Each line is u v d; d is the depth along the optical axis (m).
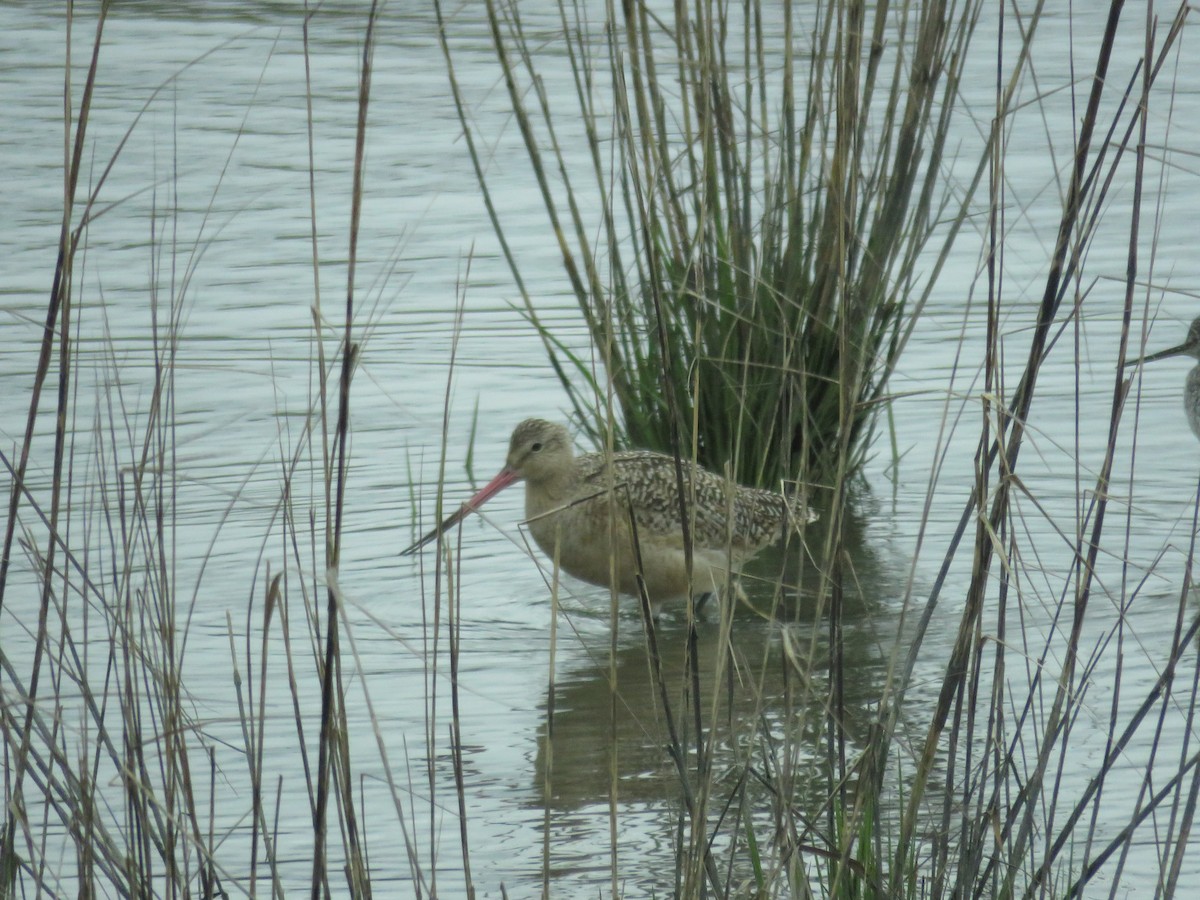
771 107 18.44
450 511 13.73
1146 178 22.30
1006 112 6.58
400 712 10.35
